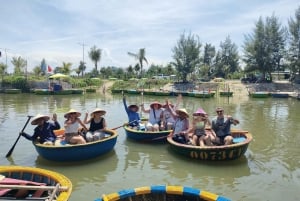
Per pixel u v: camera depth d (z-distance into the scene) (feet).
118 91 136.26
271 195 21.98
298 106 85.25
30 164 28.48
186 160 29.68
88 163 28.78
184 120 32.45
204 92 118.73
